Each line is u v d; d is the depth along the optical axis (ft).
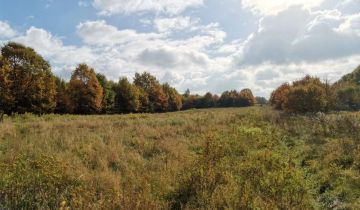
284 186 23.72
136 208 17.78
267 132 52.75
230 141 41.91
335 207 21.49
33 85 138.62
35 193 19.49
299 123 61.82
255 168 27.96
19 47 136.36
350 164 30.71
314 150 37.63
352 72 200.13
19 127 49.42
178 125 63.16
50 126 52.24
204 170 24.21
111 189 20.99
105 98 191.42
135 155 33.37
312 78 112.06
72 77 169.17
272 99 178.81
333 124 54.85
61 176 21.99
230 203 19.83
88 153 32.91
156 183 23.76
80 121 65.26
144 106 227.81
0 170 21.53
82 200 18.69
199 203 20.06
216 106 352.08
